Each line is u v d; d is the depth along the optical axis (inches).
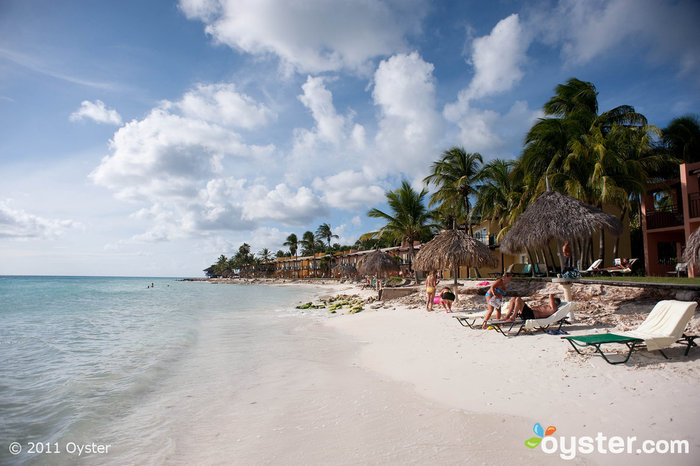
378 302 753.0
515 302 323.9
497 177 987.3
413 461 135.5
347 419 179.6
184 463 147.7
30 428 187.0
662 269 705.0
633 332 237.0
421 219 1101.1
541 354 255.0
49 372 289.1
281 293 1679.4
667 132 817.5
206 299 1247.5
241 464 144.1
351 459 140.6
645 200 713.6
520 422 159.5
